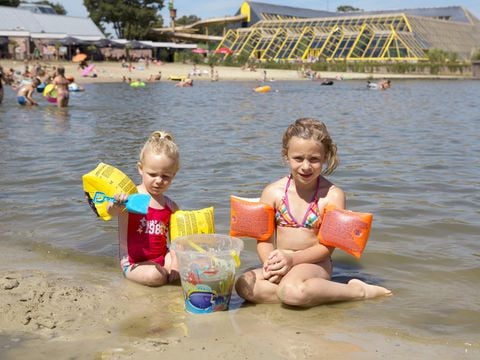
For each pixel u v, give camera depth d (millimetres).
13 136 5008
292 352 1294
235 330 1425
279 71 26891
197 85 17359
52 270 1855
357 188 3053
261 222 1760
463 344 1348
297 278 1608
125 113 7590
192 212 1835
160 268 1767
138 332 1405
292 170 1744
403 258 2010
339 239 1680
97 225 2377
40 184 3104
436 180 3256
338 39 29875
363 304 1619
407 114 7781
